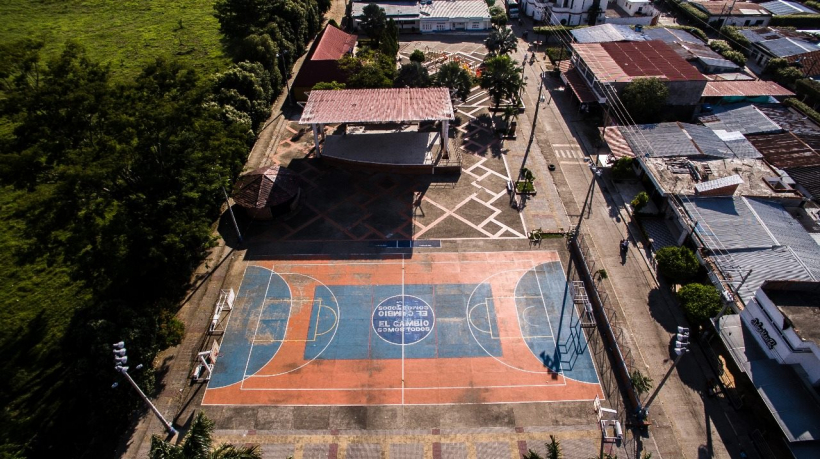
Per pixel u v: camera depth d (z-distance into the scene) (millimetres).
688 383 45719
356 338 49875
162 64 51188
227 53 102312
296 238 61281
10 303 51781
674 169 64938
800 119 77812
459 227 62688
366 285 55250
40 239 43188
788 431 38562
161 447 32062
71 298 52594
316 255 58906
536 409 44031
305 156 75750
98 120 45250
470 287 54938
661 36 100812
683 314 51781
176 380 46031
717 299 48438
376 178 71312
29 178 42500
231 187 64250
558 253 59031
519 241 60656
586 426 42812
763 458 40344
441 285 55188
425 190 68938
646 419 42906
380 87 81062
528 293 54281
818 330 41062
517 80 79375
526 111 86688
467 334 50188
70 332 43188
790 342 41938
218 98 74875
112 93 46531
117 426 42125
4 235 59531
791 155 69438
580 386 45719
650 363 47375
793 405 40156
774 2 120375
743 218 57375
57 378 45000
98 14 118750
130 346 41844
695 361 47531
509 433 42344
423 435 42219
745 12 114438
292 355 48281
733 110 81188
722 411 43656
